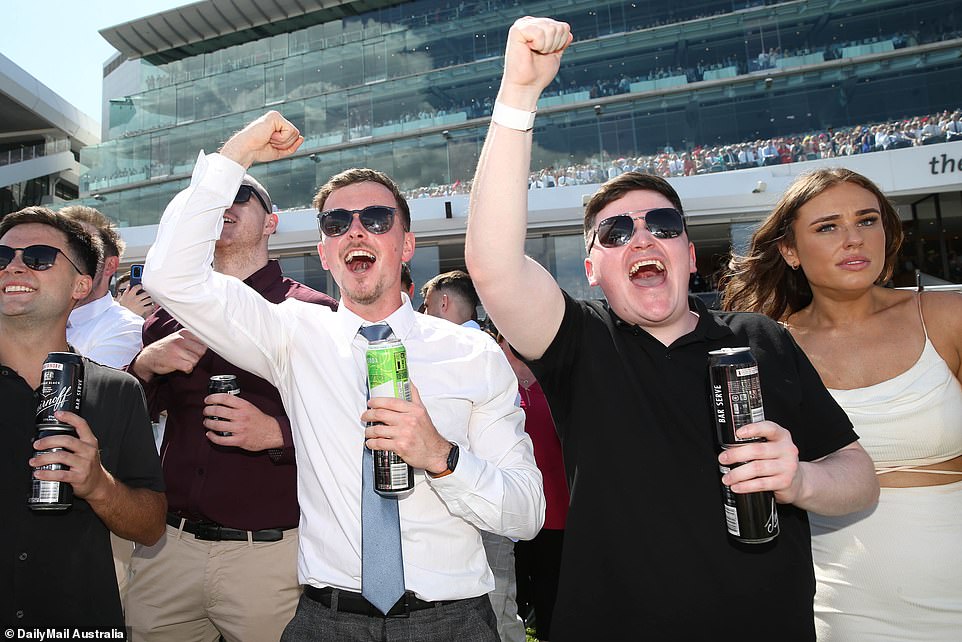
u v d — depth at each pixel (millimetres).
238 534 2223
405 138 17172
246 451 2246
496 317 1548
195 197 1628
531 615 4383
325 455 1674
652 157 14453
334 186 1935
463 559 1663
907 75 14125
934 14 14500
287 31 25406
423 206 14336
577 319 1652
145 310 3619
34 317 1820
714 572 1421
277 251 15133
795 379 1589
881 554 1878
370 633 1557
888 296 2125
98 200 18422
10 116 31266
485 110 17203
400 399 1436
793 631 1419
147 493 1844
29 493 1561
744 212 12562
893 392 1944
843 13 15016
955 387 1933
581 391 1593
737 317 1732
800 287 2311
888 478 1932
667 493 1475
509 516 1554
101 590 1775
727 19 15766
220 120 19250
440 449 1447
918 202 14141
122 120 21922
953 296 2023
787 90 14531
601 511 1502
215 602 2229
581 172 14602
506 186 1393
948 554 1840
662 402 1547
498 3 18891
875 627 1867
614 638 1442
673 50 16219
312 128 18422
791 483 1274
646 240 1592
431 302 4145
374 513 1560
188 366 2164
